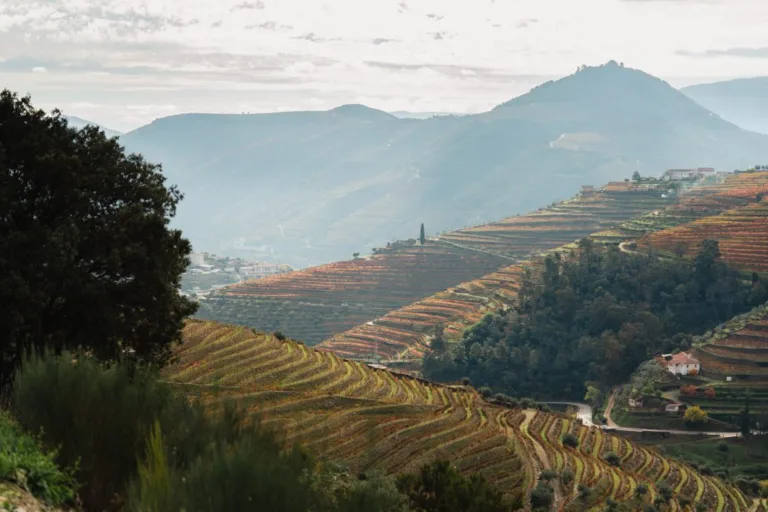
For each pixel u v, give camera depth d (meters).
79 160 34.16
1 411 15.49
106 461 14.16
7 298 29.78
